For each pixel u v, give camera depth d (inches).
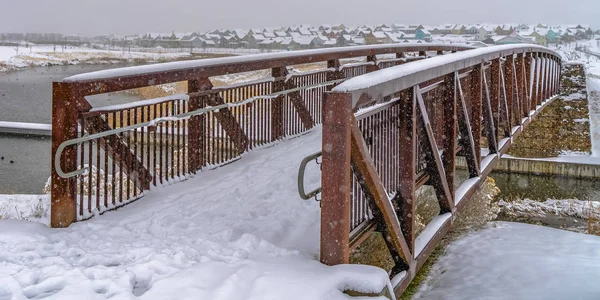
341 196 140.1
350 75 439.8
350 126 137.4
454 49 781.9
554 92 941.2
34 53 4279.0
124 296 120.8
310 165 270.7
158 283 127.3
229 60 267.1
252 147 309.9
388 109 175.6
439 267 450.9
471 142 263.6
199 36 5059.1
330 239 143.2
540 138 1059.3
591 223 668.1
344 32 4670.3
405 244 175.0
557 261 436.5
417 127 194.2
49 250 154.2
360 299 131.1
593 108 1145.4
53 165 178.7
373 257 213.2
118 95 1697.8
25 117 1336.1
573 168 934.4
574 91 1120.2
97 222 182.9
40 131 1107.3
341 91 135.7
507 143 380.2
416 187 189.3
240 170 266.7
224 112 281.0
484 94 308.3
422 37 4215.1
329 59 388.5
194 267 137.3
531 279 392.8
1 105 1555.1
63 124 178.5
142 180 222.8
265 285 128.0
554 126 1063.6
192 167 256.8
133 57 4092.0
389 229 166.6
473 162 271.0
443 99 225.5
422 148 204.2
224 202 213.2
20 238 158.7
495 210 617.6
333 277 132.6
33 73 2935.5
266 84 324.2
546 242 512.7
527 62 526.9
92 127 193.0
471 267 440.8
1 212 225.6
